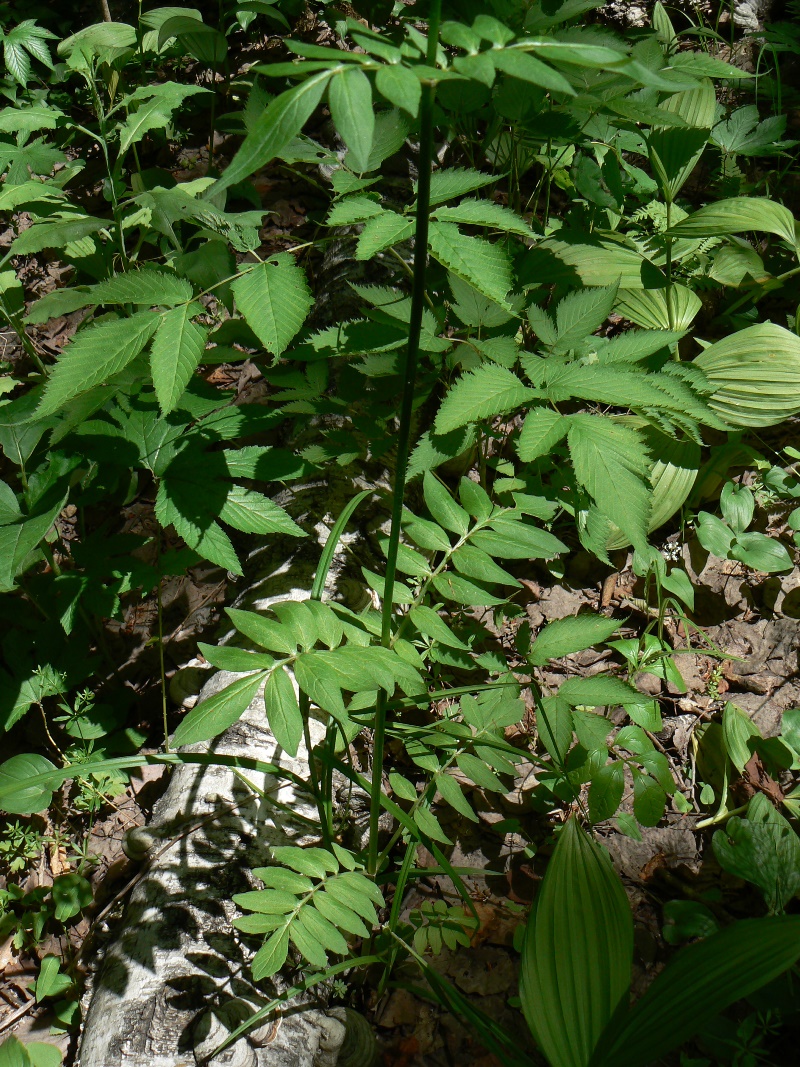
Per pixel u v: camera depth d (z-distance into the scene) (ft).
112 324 4.30
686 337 10.08
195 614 8.67
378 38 2.93
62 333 11.19
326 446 6.68
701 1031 5.35
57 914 6.48
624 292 9.11
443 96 6.78
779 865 5.83
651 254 9.59
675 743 7.43
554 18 6.39
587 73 6.33
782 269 10.66
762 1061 5.33
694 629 8.06
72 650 7.59
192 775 6.75
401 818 5.20
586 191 9.12
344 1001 5.91
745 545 7.89
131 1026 5.16
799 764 6.84
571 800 6.33
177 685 7.97
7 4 15.08
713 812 6.96
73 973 6.31
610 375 4.42
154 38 11.78
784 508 8.68
